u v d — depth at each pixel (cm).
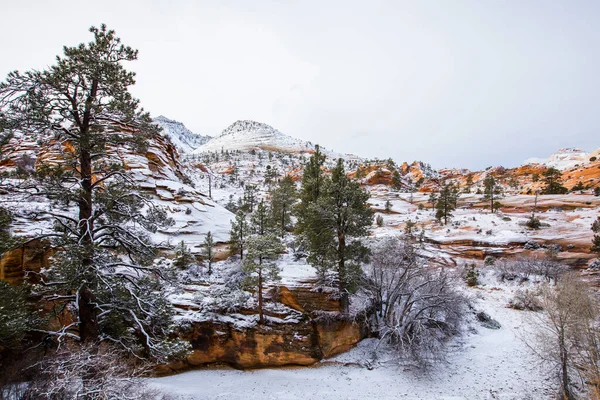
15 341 1147
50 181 1105
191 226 3083
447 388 1881
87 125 1203
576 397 1794
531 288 3556
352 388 1845
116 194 1231
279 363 1994
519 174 14450
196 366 1923
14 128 1060
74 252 1046
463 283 3966
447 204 7119
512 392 1853
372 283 2455
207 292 2189
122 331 1324
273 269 2056
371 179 13312
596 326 2042
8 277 1664
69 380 924
